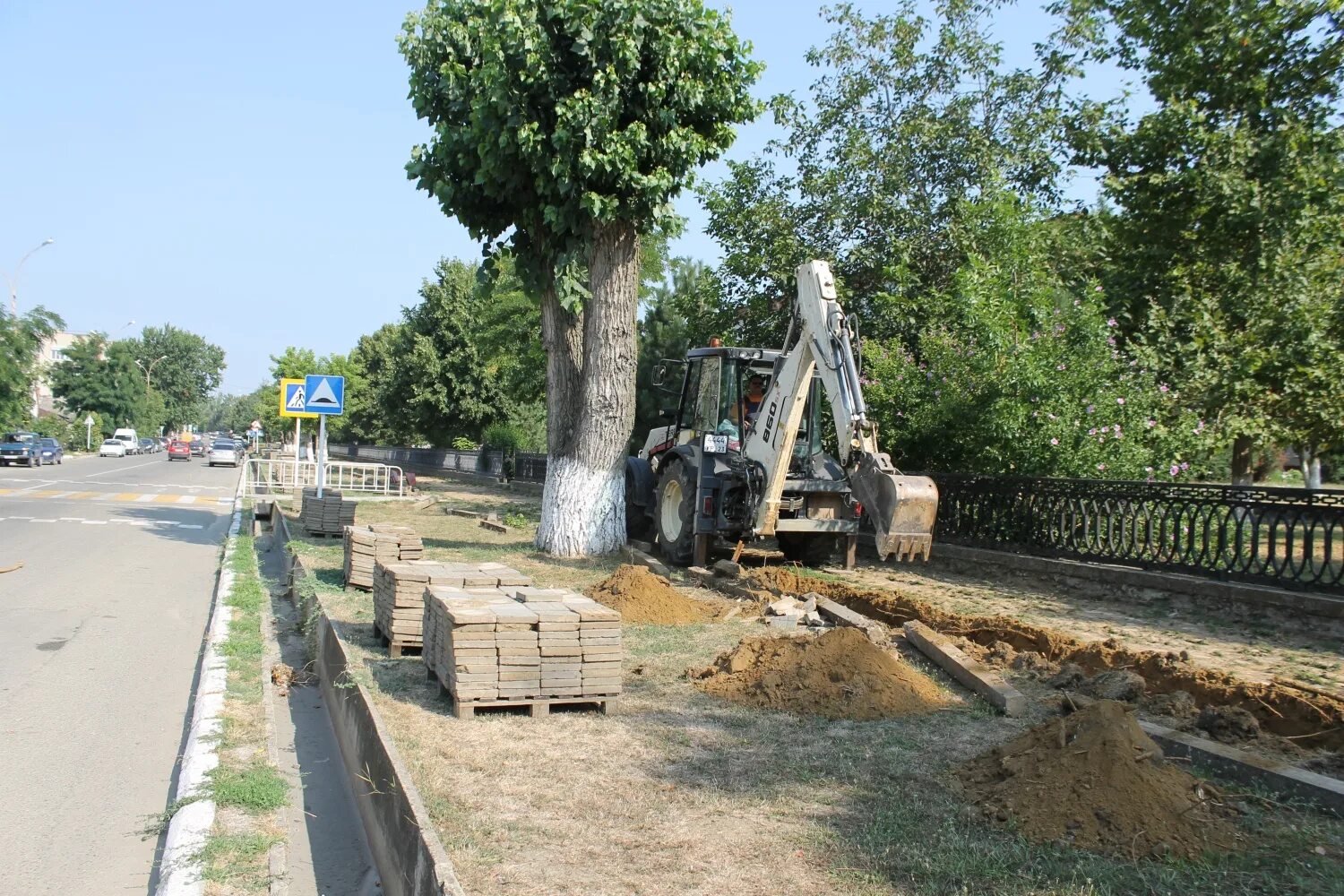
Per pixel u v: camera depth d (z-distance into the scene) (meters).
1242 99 16.98
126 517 20.92
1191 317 15.14
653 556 13.84
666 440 15.23
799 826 4.36
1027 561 12.05
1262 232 15.34
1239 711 5.66
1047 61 18.69
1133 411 13.04
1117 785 4.30
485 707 5.97
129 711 6.90
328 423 66.88
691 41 12.64
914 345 17.42
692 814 4.49
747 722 5.95
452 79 13.00
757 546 13.89
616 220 13.31
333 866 4.58
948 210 18.08
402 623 7.50
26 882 4.38
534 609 6.21
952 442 14.12
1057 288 14.72
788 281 18.50
